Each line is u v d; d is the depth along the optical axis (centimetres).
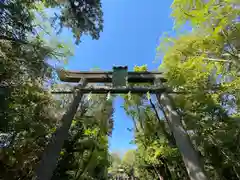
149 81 840
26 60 432
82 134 789
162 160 927
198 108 721
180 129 623
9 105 411
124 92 773
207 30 466
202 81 658
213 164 728
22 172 574
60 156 709
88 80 822
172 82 643
